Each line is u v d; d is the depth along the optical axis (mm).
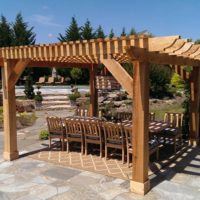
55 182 5840
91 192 5359
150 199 5051
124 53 5188
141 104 5211
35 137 9945
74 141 8203
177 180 5965
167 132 7848
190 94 8734
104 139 7398
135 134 5301
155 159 7207
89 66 10469
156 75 19969
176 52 5258
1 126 11844
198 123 8844
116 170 6473
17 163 7059
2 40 34719
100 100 17719
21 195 5258
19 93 21500
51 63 8883
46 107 17562
